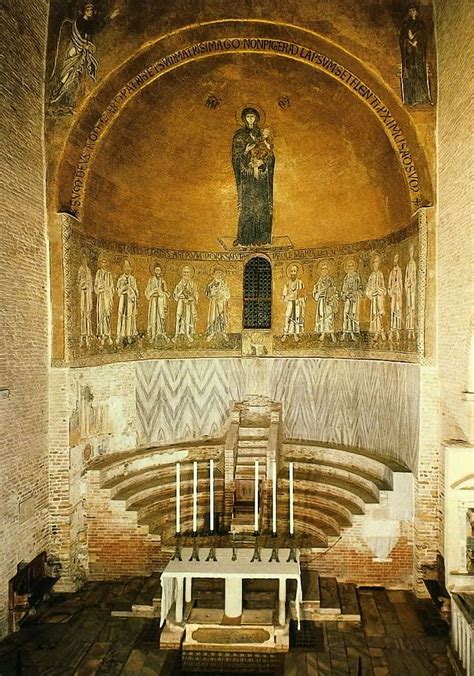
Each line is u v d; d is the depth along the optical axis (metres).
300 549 11.48
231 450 13.07
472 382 9.79
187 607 9.90
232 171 14.52
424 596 11.04
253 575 8.77
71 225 11.77
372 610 10.51
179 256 15.10
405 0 11.42
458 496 9.77
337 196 14.18
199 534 12.13
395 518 11.52
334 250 14.70
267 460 13.01
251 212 15.03
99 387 13.07
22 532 10.38
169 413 15.09
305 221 14.95
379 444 13.71
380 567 11.51
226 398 15.67
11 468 10.01
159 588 10.92
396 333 12.72
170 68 12.06
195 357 15.38
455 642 8.73
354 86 11.77
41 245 11.29
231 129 13.87
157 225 14.50
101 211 12.97
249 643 8.98
